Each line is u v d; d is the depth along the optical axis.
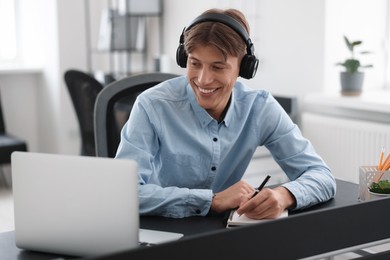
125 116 2.12
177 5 4.65
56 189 1.40
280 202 1.60
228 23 1.62
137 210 1.35
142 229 1.54
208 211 1.65
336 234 1.38
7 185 4.90
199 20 1.64
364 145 3.44
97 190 1.36
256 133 1.90
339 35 3.77
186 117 1.81
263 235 1.25
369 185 1.72
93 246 1.39
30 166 1.41
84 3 5.02
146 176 1.71
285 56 3.95
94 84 3.46
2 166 4.95
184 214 1.64
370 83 3.94
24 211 1.44
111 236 1.37
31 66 5.19
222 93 1.68
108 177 1.35
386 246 2.56
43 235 1.43
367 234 1.44
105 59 5.27
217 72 1.63
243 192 1.65
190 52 1.62
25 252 1.46
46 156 1.40
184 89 1.84
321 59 3.74
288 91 3.96
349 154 3.52
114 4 5.07
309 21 3.77
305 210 1.69
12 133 5.17
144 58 5.02
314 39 3.76
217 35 1.58
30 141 5.27
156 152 1.81
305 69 3.84
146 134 1.75
